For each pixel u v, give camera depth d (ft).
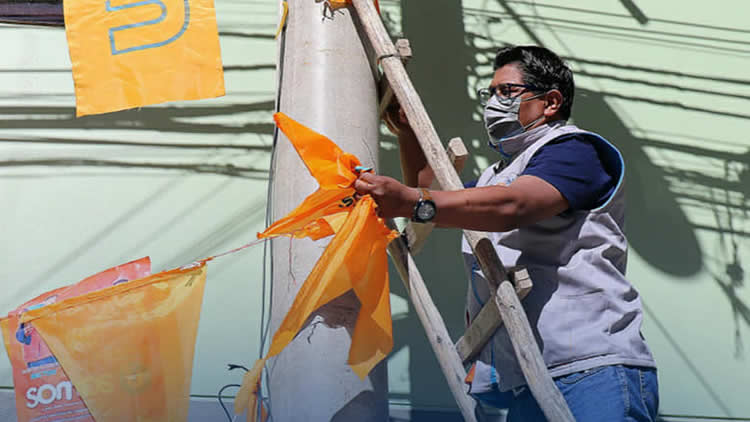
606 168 7.45
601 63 14.84
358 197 6.95
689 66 14.99
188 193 13.55
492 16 14.87
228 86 14.08
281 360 7.42
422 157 9.33
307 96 8.52
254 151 13.85
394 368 13.01
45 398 7.48
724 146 14.67
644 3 15.23
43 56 13.96
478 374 7.86
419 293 7.61
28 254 13.08
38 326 7.39
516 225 6.68
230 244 13.35
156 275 7.58
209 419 12.32
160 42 11.34
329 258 6.69
